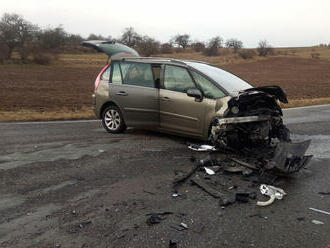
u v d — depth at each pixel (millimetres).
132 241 2990
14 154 5969
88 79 36688
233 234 3109
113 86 7684
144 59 7324
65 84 30562
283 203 3799
